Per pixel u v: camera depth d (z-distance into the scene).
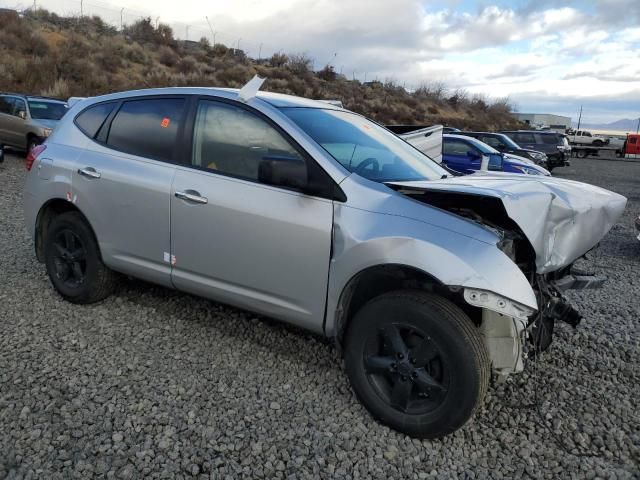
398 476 2.72
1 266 5.49
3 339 3.91
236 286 3.64
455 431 2.95
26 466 2.63
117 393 3.30
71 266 4.55
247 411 3.19
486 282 2.69
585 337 4.46
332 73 51.09
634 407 3.45
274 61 48.59
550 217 2.98
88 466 2.65
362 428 3.08
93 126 4.46
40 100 14.55
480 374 2.80
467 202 3.20
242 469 2.71
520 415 3.30
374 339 3.10
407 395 2.99
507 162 13.97
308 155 3.34
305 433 3.01
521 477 2.76
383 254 2.96
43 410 3.09
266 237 3.39
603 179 22.11
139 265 4.11
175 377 3.52
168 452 2.79
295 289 3.36
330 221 3.19
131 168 4.05
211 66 39.84
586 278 3.70
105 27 38.62
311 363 3.80
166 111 4.05
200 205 3.65
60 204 4.61
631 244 8.97
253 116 3.62
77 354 3.75
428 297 2.93
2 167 12.49
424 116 50.09
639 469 2.84
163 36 39.84
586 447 3.02
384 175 3.58
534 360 4.01
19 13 33.72
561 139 24.88
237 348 3.96
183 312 4.54
